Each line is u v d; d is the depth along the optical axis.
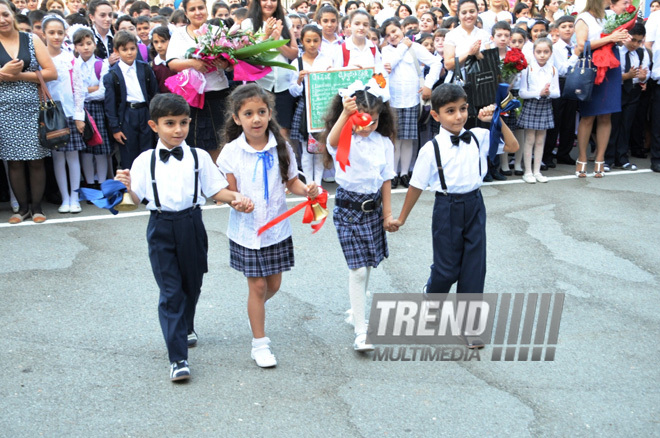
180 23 7.83
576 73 7.49
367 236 3.83
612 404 3.34
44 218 6.25
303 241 5.73
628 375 3.62
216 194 3.57
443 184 3.80
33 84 5.99
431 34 8.23
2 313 4.30
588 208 6.71
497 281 4.89
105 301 4.50
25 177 6.27
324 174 7.98
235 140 3.64
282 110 7.15
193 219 3.57
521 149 8.06
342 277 4.98
